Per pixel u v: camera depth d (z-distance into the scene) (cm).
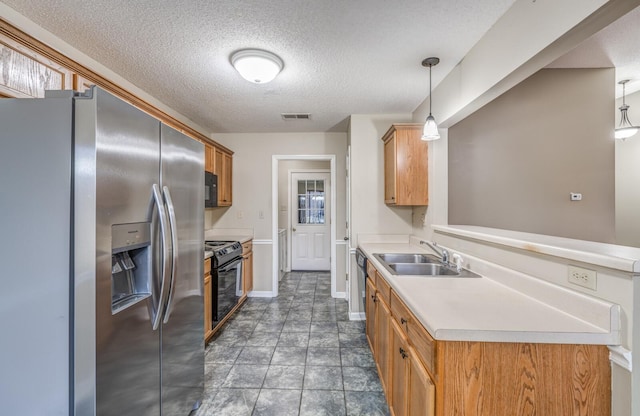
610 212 278
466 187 278
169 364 148
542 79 284
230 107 307
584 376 100
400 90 262
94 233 101
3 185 103
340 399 191
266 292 412
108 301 108
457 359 100
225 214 417
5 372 103
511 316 111
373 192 331
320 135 409
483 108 283
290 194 576
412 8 152
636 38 211
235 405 185
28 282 103
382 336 193
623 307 96
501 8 152
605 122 277
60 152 102
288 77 234
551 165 282
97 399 102
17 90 134
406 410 132
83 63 199
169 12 155
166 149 145
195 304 178
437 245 238
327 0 146
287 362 236
